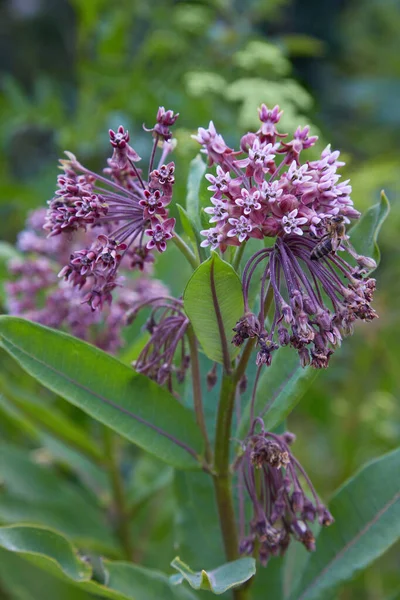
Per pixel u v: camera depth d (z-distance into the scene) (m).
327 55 1.47
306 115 1.02
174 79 0.97
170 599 0.54
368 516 0.54
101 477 0.73
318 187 0.47
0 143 1.05
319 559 0.54
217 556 0.57
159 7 1.08
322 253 0.46
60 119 1.00
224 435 0.51
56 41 1.32
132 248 0.52
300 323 0.46
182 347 0.53
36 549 0.52
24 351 0.51
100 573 0.69
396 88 1.35
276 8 1.18
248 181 0.49
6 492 0.67
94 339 0.64
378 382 0.98
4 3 1.32
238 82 0.82
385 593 0.80
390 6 1.52
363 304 0.46
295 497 0.50
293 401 0.51
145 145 0.98
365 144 1.31
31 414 0.67
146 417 0.52
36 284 0.65
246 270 0.47
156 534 0.73
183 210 0.50
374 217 0.53
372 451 0.94
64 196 0.49
